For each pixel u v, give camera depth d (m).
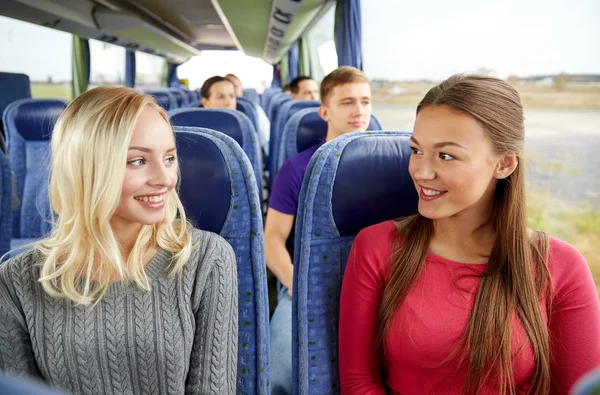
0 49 3.96
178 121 2.16
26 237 2.52
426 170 0.88
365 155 1.12
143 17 6.24
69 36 5.85
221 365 0.94
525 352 0.91
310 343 1.12
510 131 0.86
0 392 0.22
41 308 0.84
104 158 0.77
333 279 1.13
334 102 2.03
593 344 0.91
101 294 0.84
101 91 0.81
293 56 9.61
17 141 2.50
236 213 1.09
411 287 0.96
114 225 0.87
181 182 1.08
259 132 4.55
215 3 5.18
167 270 0.90
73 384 0.86
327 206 1.10
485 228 0.96
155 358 0.88
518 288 0.91
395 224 1.05
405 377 0.98
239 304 1.11
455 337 0.92
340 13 4.08
